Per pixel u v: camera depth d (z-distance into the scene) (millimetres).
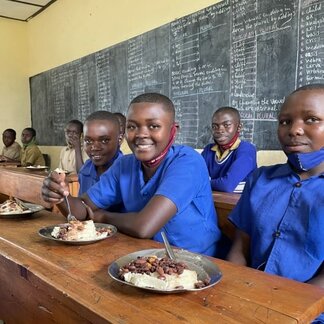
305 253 979
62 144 5348
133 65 3832
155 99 1146
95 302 632
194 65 3070
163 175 1165
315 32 2137
